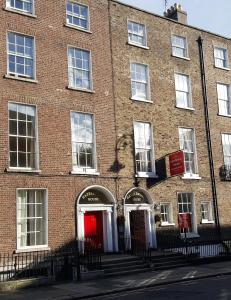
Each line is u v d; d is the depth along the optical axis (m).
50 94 20.86
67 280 17.98
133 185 22.92
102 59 23.27
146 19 25.89
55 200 19.94
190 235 24.58
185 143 26.02
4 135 19.09
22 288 16.47
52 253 19.28
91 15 23.38
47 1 21.83
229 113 28.89
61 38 21.89
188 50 27.56
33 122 20.22
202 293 13.98
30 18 21.05
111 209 21.83
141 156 23.80
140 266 19.69
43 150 20.06
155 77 25.42
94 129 22.06
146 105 24.55
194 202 25.34
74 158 21.16
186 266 21.19
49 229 19.48
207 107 27.47
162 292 14.73
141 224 23.28
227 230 26.39
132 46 24.80
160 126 24.88
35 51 20.84
